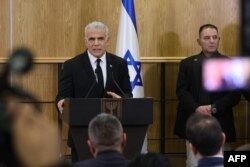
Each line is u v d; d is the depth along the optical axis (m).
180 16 7.95
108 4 7.83
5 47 7.61
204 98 6.87
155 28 7.92
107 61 5.58
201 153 2.78
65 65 5.60
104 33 5.56
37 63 7.66
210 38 6.98
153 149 8.00
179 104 7.24
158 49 7.93
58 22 7.74
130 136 4.56
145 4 7.89
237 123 8.05
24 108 0.82
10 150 0.79
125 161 2.87
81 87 5.52
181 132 7.18
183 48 7.98
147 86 7.98
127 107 4.50
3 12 7.58
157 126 8.00
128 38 7.17
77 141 4.50
